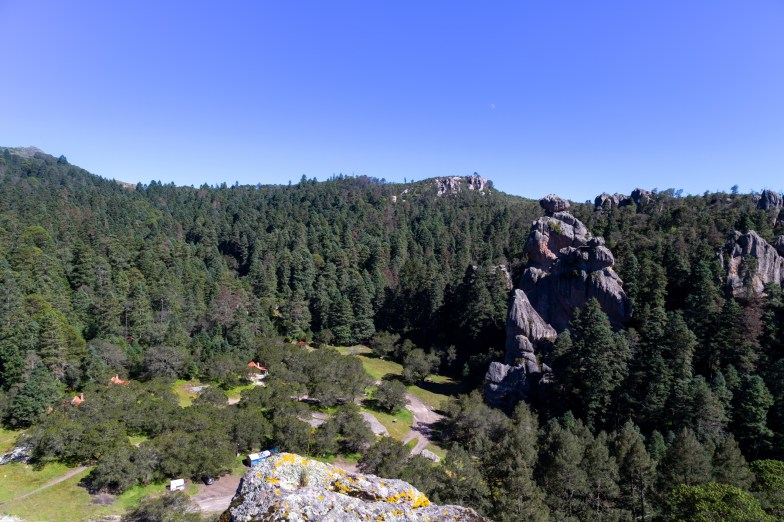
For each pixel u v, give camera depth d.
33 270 103.81
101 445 59.00
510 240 172.38
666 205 143.62
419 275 138.75
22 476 57.06
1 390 69.94
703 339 78.06
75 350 79.38
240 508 12.49
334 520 11.70
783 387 62.94
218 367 91.75
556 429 57.66
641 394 70.81
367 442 69.56
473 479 45.53
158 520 49.53
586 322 82.88
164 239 167.75
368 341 131.25
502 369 89.38
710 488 35.94
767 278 88.12
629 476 48.56
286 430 67.31
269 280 144.75
